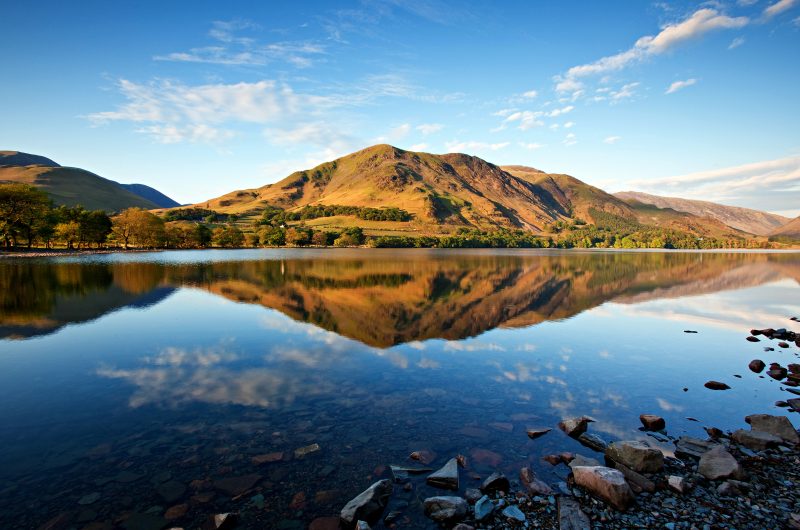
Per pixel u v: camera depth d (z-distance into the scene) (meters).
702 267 93.44
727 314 33.94
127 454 10.62
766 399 15.36
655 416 12.96
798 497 9.18
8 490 9.03
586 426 12.52
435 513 8.21
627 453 10.38
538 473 10.02
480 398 14.89
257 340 23.09
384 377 17.03
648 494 9.23
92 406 13.74
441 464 10.30
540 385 16.45
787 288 52.72
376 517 8.23
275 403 14.11
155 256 106.81
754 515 8.54
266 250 166.25
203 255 118.25
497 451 11.01
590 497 9.05
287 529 7.86
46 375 16.89
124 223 139.50
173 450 10.83
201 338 23.39
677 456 11.00
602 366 19.20
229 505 8.57
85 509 8.39
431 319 30.45
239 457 10.50
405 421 12.80
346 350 21.27
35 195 100.56
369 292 44.91
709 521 8.34
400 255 139.88
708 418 13.60
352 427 12.31
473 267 85.50
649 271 79.56
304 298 39.66
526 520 8.32
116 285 46.19
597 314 33.38
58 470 9.87
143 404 13.95
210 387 15.64
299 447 11.05
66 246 134.25
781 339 25.17
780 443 11.52
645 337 25.27
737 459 10.81
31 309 31.72
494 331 26.62
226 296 39.78
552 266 91.44
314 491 9.09
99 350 20.72
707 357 20.95
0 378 16.48
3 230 98.25
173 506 8.52
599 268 86.62
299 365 18.53
